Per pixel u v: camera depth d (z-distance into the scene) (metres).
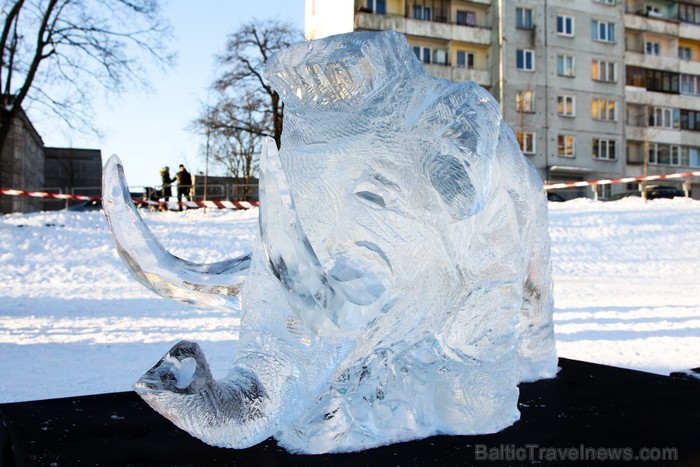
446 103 1.88
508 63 31.73
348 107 1.84
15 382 4.05
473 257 2.09
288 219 1.41
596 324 6.30
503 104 31.58
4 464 2.17
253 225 15.20
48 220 14.23
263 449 1.91
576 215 15.76
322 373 1.66
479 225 2.11
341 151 1.85
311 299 1.44
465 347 2.08
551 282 2.88
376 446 1.94
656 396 2.57
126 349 5.13
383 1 31.92
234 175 32.56
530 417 2.28
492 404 2.10
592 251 12.87
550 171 32.38
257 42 28.11
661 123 36.06
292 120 1.88
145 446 1.97
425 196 1.89
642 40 36.22
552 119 32.50
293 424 1.91
